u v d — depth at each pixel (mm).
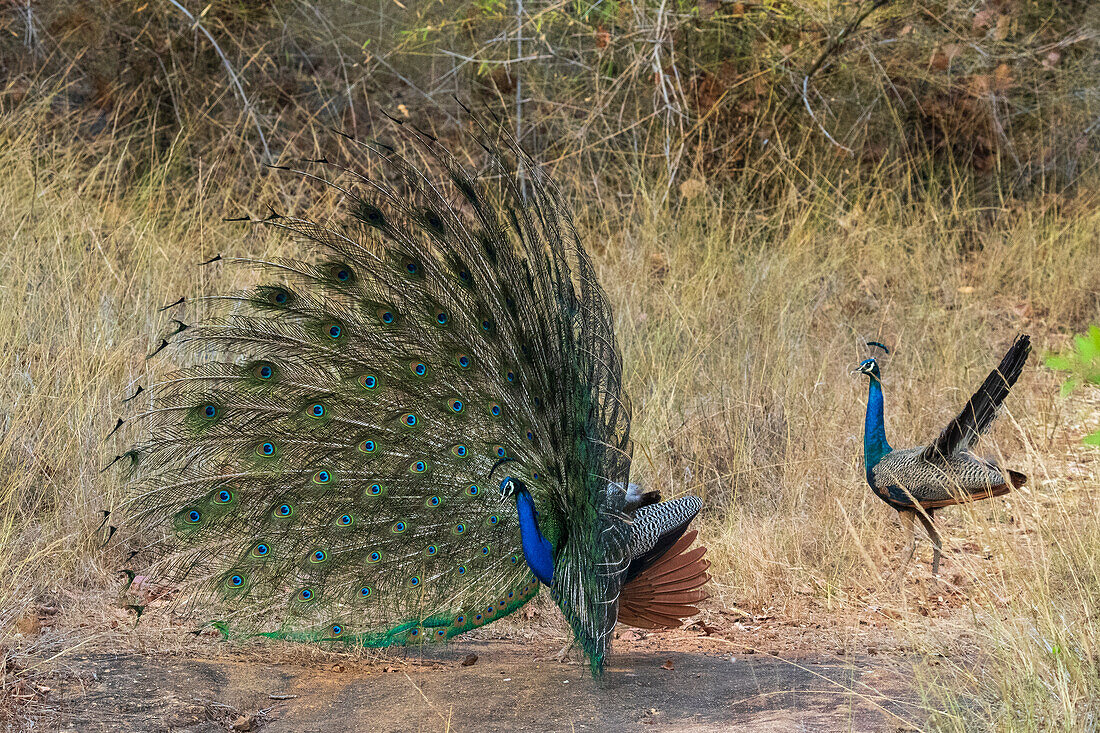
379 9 34156
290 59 34438
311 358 14031
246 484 13742
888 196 34625
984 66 35812
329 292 14430
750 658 14844
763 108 34812
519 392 13977
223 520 13695
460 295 14242
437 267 14312
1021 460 21922
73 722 11922
